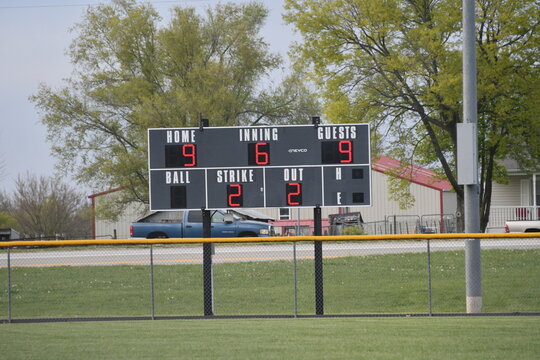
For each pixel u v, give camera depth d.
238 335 42.50
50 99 159.12
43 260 90.94
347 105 111.19
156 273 77.12
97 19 163.12
